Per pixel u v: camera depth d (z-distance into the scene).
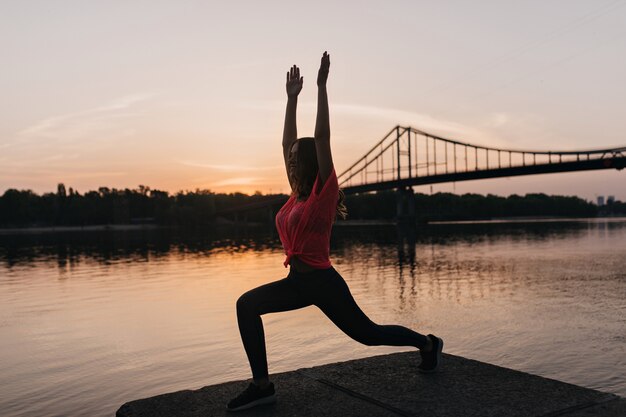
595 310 17.33
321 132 2.74
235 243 69.69
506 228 114.56
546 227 122.44
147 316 16.72
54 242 84.00
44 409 8.39
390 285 24.08
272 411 2.82
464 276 27.70
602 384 9.66
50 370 10.64
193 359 11.27
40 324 15.77
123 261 41.31
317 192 2.79
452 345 12.84
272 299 2.93
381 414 2.71
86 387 9.48
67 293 22.78
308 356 11.43
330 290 2.85
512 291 22.05
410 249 49.78
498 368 3.39
